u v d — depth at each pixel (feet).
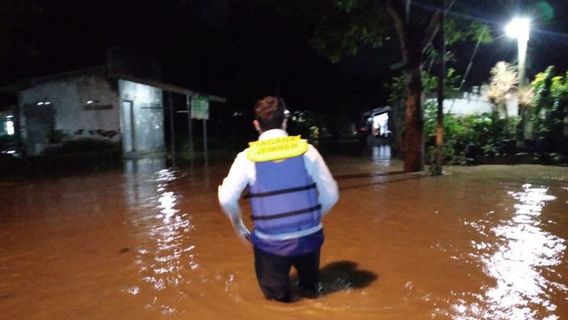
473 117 51.72
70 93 61.46
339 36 43.16
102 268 17.06
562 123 47.60
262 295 14.10
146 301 13.98
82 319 12.95
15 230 23.13
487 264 16.49
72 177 43.11
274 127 12.28
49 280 16.02
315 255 12.78
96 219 25.14
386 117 104.58
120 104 60.64
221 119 97.40
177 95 87.04
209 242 20.07
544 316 12.44
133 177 42.19
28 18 67.46
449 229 21.24
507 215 23.76
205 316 12.84
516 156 45.93
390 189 32.22
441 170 38.96
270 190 11.87
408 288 14.43
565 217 23.13
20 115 62.49
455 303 13.29
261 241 12.23
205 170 46.73
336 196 12.37
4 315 13.35
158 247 19.52
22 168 47.96
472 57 54.29
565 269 15.90
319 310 12.96
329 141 97.45
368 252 18.13
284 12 44.88
